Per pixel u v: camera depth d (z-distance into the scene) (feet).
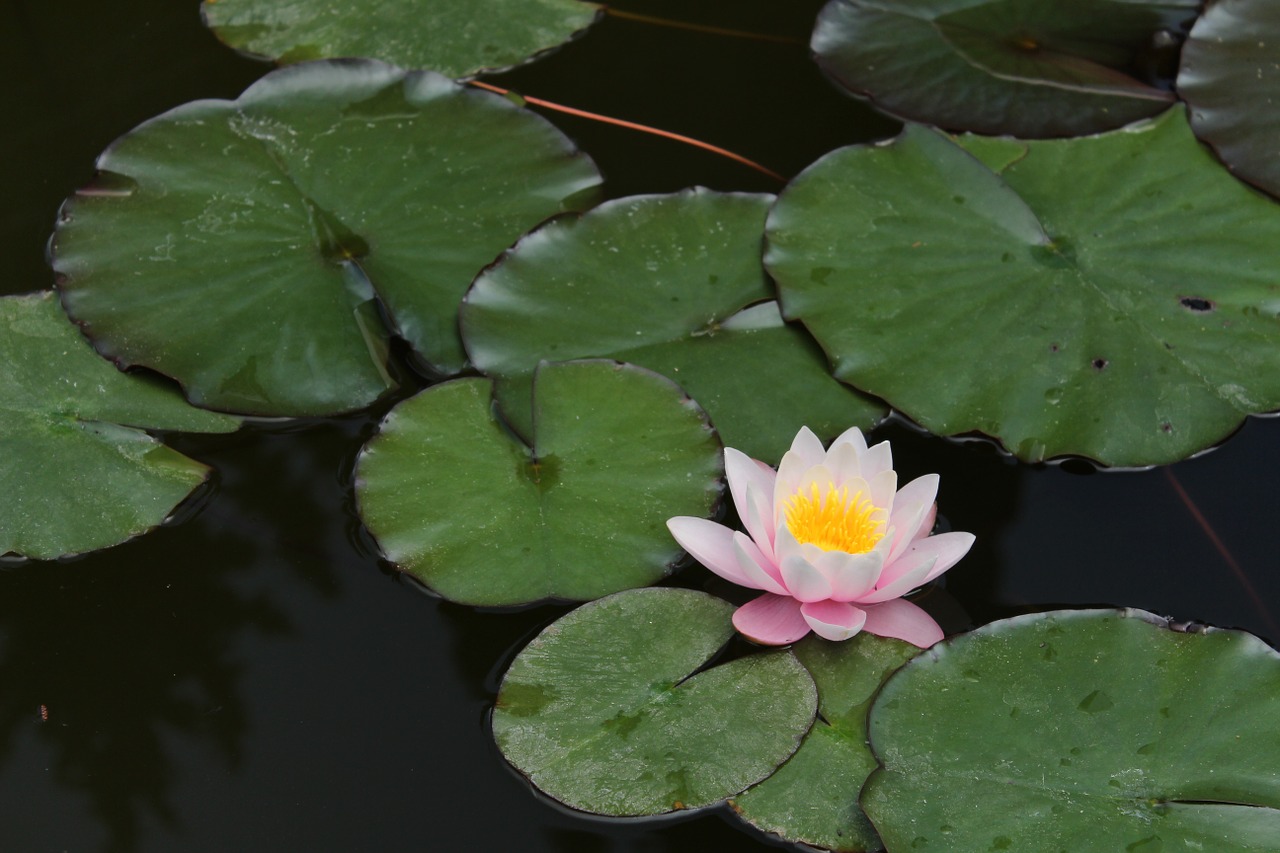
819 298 8.79
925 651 8.43
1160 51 9.23
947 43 9.21
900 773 8.32
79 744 8.43
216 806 8.38
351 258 8.84
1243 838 8.25
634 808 8.33
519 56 9.25
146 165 8.91
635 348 8.77
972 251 8.82
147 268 8.80
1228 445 8.69
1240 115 8.98
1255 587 8.54
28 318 8.77
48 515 8.59
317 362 8.74
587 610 8.49
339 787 8.39
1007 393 8.70
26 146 9.08
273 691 8.47
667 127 9.18
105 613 8.55
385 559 8.55
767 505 8.50
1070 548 8.59
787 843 8.32
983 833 8.27
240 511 8.64
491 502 8.59
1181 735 8.34
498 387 8.71
